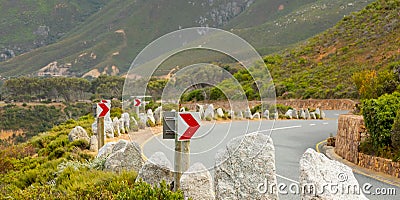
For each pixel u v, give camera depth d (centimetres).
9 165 1327
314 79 5231
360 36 6253
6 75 14988
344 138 1401
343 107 4050
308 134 2066
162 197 635
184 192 668
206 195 673
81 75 14125
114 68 14862
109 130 1720
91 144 1478
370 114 1230
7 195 896
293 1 19038
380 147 1208
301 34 11144
